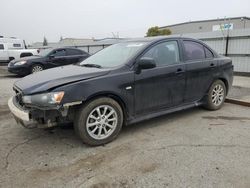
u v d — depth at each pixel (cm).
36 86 357
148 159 339
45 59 1225
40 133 434
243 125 469
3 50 1745
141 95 421
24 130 450
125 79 397
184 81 481
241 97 660
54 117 352
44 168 320
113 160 338
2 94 772
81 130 369
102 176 301
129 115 416
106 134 390
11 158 346
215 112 552
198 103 525
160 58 453
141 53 428
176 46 482
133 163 329
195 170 311
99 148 376
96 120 380
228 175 299
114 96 394
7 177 300
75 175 304
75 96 353
